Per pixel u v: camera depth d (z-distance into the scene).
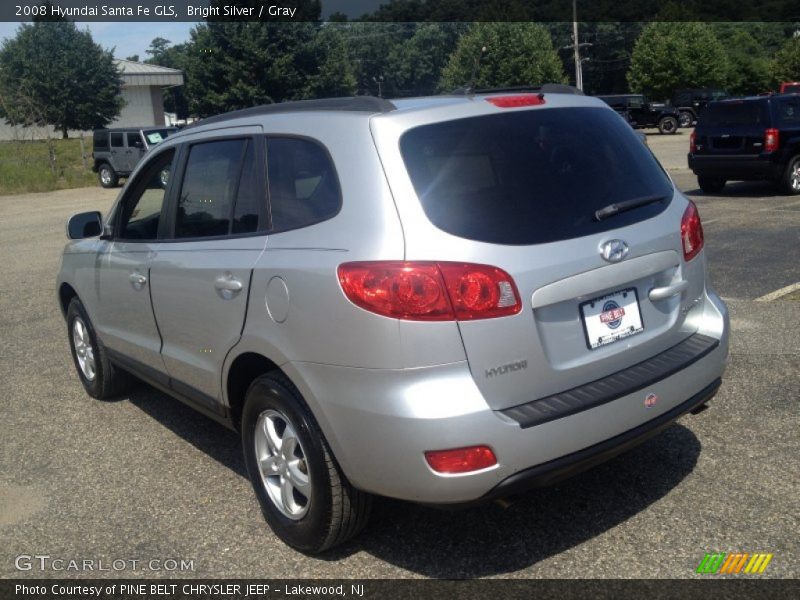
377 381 2.96
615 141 3.60
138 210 4.68
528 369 3.04
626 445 3.23
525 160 3.24
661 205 3.57
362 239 3.05
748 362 5.57
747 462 4.10
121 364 5.12
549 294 3.06
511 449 2.93
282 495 3.57
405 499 3.03
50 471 4.55
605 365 3.28
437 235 2.96
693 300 3.69
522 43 62.75
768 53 93.19
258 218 3.65
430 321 2.89
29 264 12.08
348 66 52.75
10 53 51.28
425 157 3.11
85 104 51.88
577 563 3.32
